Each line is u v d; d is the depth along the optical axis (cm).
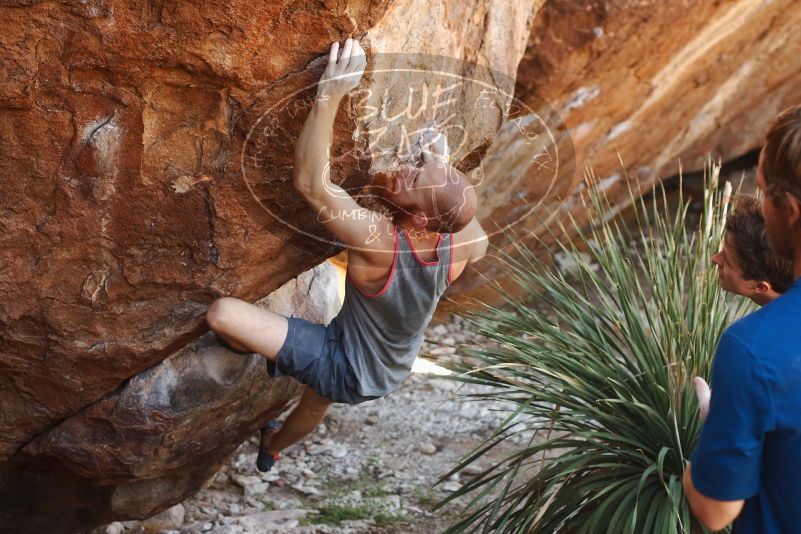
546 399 319
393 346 293
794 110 170
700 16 544
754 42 627
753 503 180
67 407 290
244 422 335
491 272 597
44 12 220
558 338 336
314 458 481
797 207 168
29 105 232
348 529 403
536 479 316
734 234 231
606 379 313
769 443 172
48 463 320
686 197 762
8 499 338
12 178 243
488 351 345
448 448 497
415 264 276
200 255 267
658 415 307
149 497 339
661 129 661
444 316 628
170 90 239
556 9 517
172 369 299
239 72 236
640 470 310
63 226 253
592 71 550
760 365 166
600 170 664
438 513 422
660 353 321
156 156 247
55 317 268
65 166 244
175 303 276
